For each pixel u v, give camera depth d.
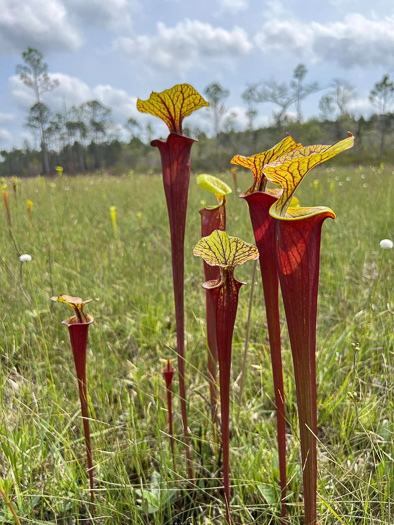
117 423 2.46
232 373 3.01
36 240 5.91
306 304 1.07
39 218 7.62
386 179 11.91
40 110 55.69
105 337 3.53
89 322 1.60
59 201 9.86
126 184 14.98
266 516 1.81
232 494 2.05
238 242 1.25
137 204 9.80
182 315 1.80
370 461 2.13
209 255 1.25
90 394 2.74
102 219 7.97
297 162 1.00
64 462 2.02
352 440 2.28
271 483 1.97
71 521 1.95
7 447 2.00
